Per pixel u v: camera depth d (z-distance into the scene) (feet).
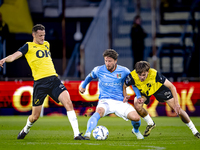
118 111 58.29
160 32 167.53
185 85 125.70
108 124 97.81
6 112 126.82
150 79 60.08
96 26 150.61
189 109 123.34
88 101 125.08
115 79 59.06
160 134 70.54
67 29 186.19
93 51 149.07
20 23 159.12
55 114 125.49
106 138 58.49
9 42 150.00
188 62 160.35
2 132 74.95
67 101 56.90
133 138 63.36
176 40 167.43
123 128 85.81
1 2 156.66
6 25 147.64
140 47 147.84
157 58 161.38
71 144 51.72
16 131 77.25
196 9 167.22
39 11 181.37
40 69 57.93
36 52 58.29
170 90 62.28
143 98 63.57
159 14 164.55
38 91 57.82
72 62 168.25
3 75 145.38
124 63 150.30
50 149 46.73
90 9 186.29
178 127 86.89
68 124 96.12
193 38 163.32
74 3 186.60
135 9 155.53
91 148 47.34
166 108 123.75
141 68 55.98
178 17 171.32
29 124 60.18
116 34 153.38
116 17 153.99
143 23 157.38
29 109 127.34
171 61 163.43
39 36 58.34
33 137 65.10
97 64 148.15
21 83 129.18
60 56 180.34
